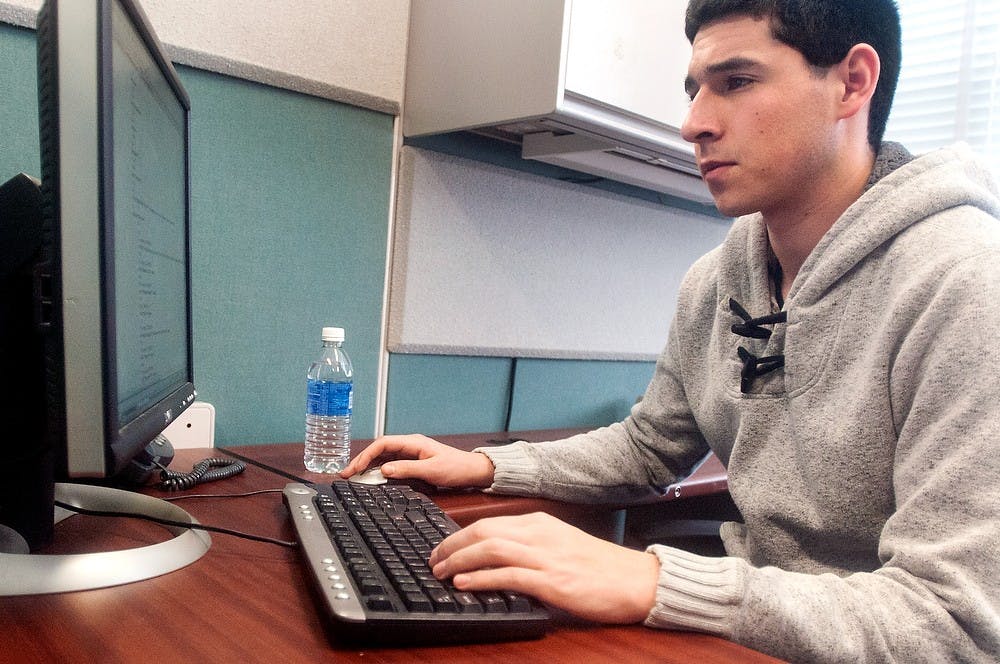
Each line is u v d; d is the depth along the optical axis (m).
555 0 1.06
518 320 1.49
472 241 1.40
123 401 0.55
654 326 1.77
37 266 0.48
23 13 0.90
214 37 1.08
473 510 0.83
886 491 0.72
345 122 1.23
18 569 0.50
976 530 0.56
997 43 1.76
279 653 0.44
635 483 1.01
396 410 1.34
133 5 0.57
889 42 0.78
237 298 1.13
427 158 1.31
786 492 0.79
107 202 0.47
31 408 0.56
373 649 0.46
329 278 1.23
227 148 1.10
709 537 1.30
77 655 0.41
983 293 0.63
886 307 0.73
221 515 0.74
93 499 0.70
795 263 0.86
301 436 1.22
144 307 0.64
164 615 0.48
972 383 0.61
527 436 1.44
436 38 1.24
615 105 1.12
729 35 0.76
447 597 0.50
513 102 1.11
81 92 0.45
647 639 0.53
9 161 0.91
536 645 0.50
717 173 0.79
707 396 0.94
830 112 0.76
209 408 1.10
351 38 1.22
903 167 0.76
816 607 0.54
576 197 1.56
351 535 0.61
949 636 0.53
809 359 0.78
